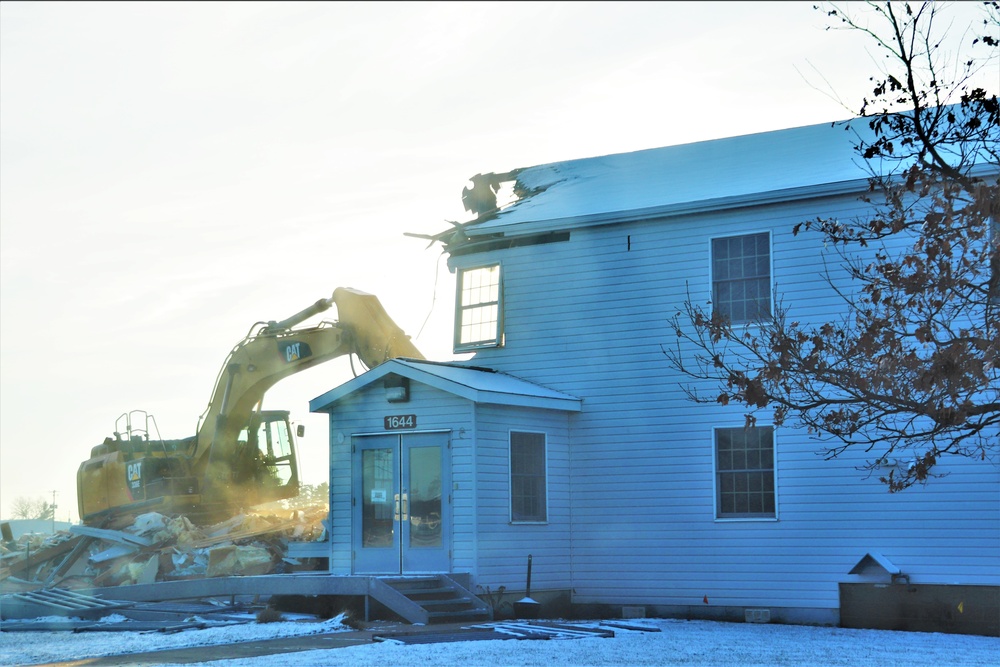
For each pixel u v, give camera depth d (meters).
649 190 23.05
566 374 22.69
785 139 24.42
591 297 22.59
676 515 21.27
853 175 20.12
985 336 10.46
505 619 19.84
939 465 19.05
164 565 27.00
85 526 30.17
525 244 23.52
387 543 21.31
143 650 15.30
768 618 20.12
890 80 10.74
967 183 10.66
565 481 22.30
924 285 10.48
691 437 21.25
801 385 11.25
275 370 28.97
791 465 20.30
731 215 21.31
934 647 15.66
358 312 27.75
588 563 21.98
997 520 18.58
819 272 20.28
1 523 33.16
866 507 19.58
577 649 14.86
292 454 31.52
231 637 16.61
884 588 18.95
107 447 32.12
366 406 21.92
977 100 10.65
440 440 20.88
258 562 25.81
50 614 22.59
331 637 16.42
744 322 20.86
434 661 13.41
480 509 20.28
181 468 30.53
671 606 21.08
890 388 10.56
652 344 21.81
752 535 20.52
